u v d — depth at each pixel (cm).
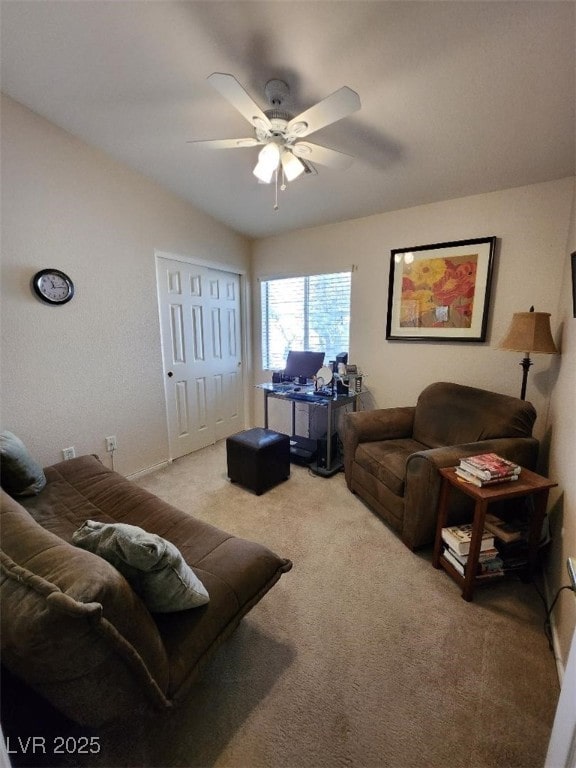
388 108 173
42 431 227
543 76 147
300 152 172
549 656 131
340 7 125
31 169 207
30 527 99
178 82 174
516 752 102
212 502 249
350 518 227
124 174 256
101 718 83
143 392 291
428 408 253
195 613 108
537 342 195
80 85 180
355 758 101
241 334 397
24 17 143
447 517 179
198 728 108
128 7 136
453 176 229
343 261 323
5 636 69
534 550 164
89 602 71
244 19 134
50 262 221
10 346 208
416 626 145
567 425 165
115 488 182
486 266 246
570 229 211
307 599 160
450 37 133
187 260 315
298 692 119
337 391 306
